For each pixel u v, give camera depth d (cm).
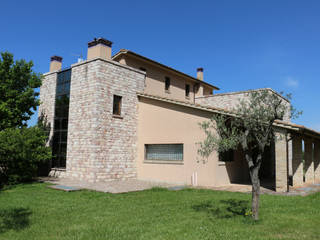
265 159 1853
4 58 1531
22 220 685
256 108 706
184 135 1430
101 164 1444
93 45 1560
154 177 1539
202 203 899
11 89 1534
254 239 549
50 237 562
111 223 660
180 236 566
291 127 1134
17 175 1355
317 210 791
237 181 1532
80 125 1528
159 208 825
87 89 1520
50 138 1742
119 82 1588
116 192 1108
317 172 1750
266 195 1062
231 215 737
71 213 757
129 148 1608
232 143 705
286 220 687
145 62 1983
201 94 2608
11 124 1490
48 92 1828
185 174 1411
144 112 1655
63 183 1364
